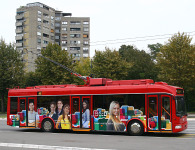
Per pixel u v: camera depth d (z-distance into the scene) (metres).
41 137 14.97
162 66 41.09
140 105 15.27
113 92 15.95
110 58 45.94
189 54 39.09
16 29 85.50
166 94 14.77
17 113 18.83
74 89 17.09
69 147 10.62
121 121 15.59
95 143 12.26
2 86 48.78
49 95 17.89
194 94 49.81
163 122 14.70
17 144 11.80
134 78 56.34
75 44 92.88
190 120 27.52
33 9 83.56
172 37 41.31
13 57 50.59
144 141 12.87
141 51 58.44
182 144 11.83
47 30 88.00
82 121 16.59
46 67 46.94
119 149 10.48
